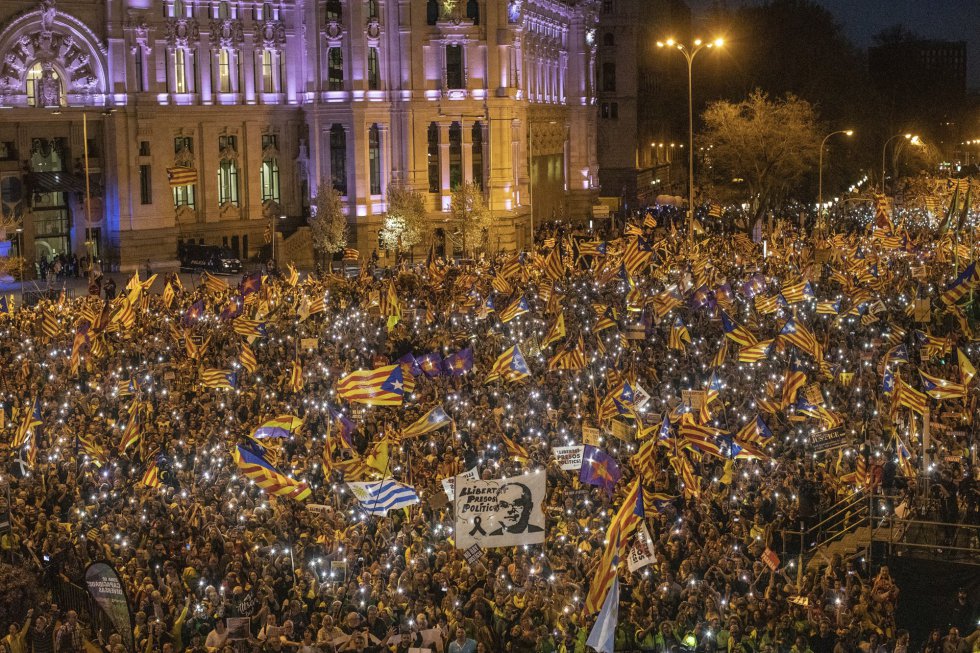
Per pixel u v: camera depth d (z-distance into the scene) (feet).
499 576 86.74
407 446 118.01
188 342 155.02
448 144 351.25
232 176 337.11
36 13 287.89
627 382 118.42
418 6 343.87
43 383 147.33
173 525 96.94
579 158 442.91
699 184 408.05
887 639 83.71
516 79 362.74
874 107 490.90
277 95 346.33
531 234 287.07
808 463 113.39
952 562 99.25
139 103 306.35
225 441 118.52
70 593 89.30
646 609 85.76
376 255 302.04
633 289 176.14
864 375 140.26
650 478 103.55
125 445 113.50
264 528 97.35
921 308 171.42
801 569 94.48
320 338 174.81
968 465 112.37
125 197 305.94
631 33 479.82
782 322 170.50
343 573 88.58
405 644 78.59
